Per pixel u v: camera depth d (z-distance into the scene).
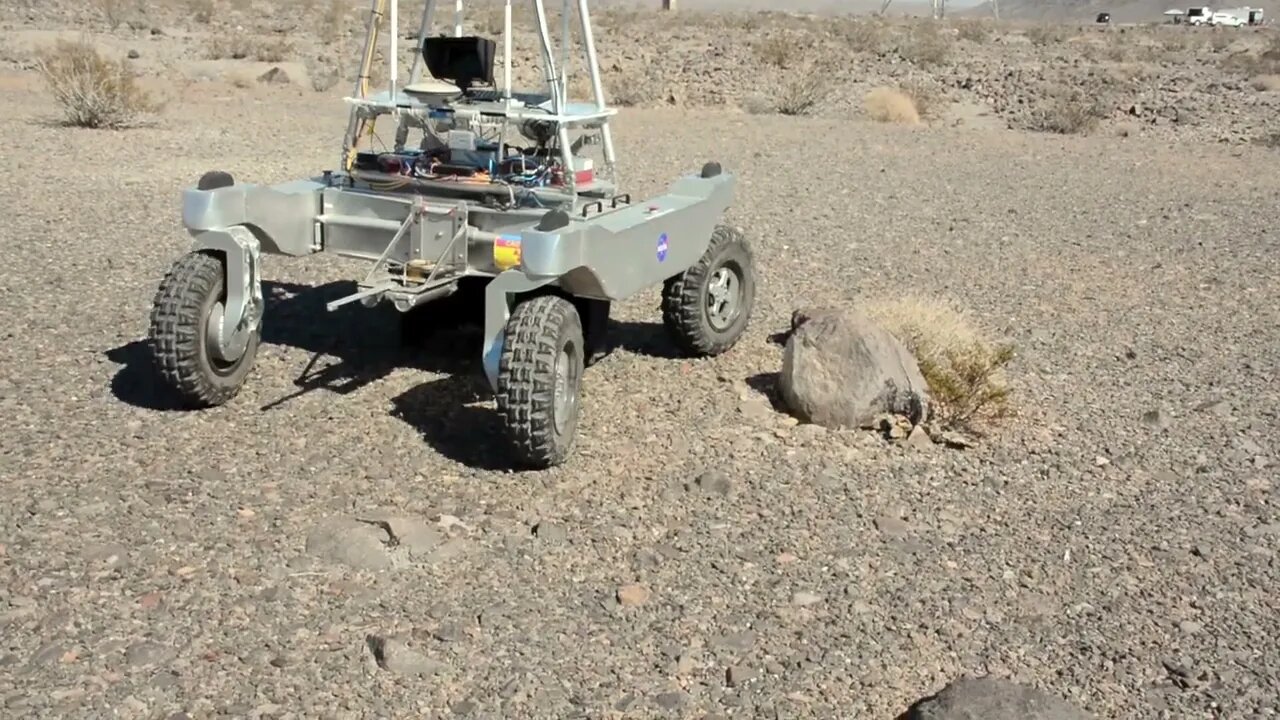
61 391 7.34
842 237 13.02
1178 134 25.61
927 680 4.75
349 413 7.20
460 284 8.07
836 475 6.62
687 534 5.86
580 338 6.58
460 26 7.91
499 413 6.24
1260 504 6.49
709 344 8.45
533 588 5.30
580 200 7.23
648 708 4.50
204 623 4.91
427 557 5.52
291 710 4.38
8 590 5.08
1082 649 5.02
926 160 19.47
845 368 7.30
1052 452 7.09
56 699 4.38
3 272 9.97
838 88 31.19
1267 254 12.71
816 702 4.57
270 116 21.61
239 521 5.79
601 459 6.70
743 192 15.66
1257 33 61.12
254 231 7.27
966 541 5.93
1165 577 5.65
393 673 4.63
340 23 40.72
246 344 7.20
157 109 20.97
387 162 7.41
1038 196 16.17
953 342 8.08
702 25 46.97
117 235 11.57
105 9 39.09
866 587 5.44
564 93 7.27
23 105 21.33
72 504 5.88
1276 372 8.73
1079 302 10.58
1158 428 7.54
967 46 42.56
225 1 46.38
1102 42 49.72
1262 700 4.71
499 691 4.55
